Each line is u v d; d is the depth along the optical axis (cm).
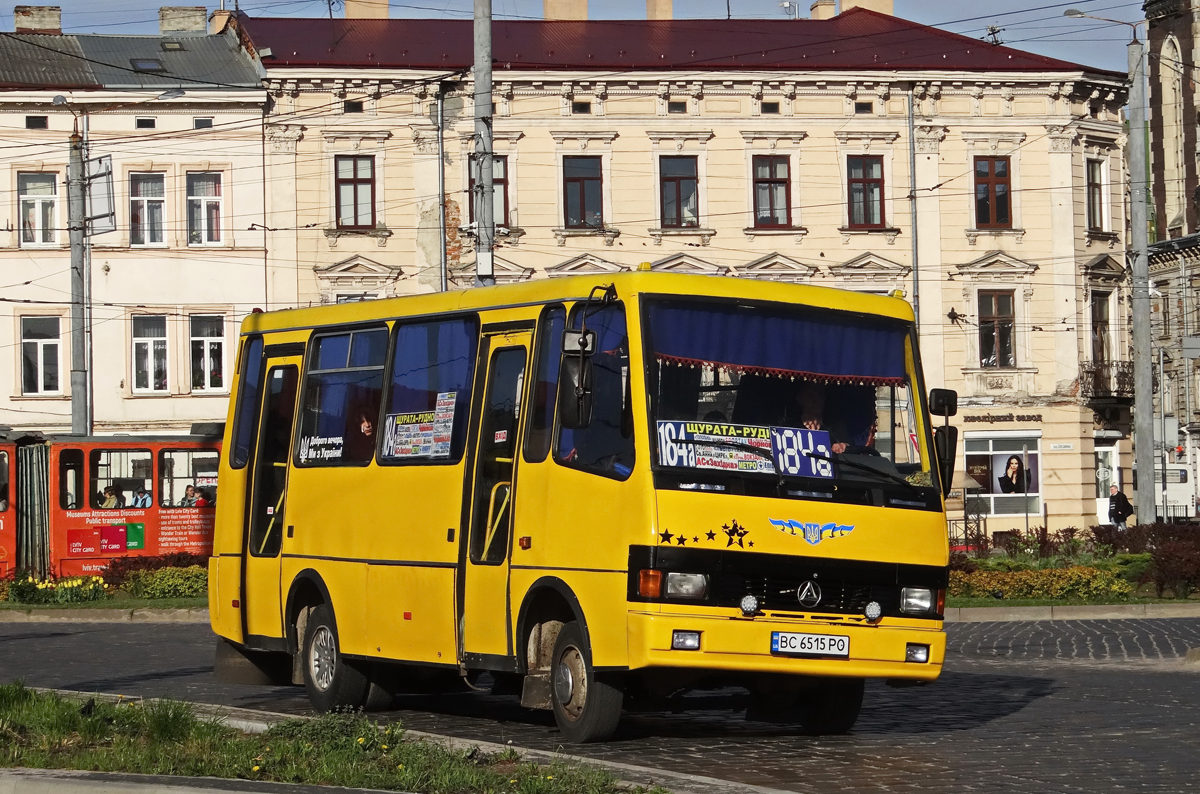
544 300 1261
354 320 1497
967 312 4916
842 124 4853
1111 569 2938
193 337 4709
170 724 1121
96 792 891
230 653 1703
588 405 1142
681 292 1184
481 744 1063
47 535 3519
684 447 1147
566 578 1184
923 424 1240
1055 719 1370
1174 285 8294
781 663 1141
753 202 4825
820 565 1158
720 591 1130
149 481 3603
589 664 1163
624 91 4778
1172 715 1382
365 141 4725
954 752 1156
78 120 4659
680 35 5134
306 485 1518
